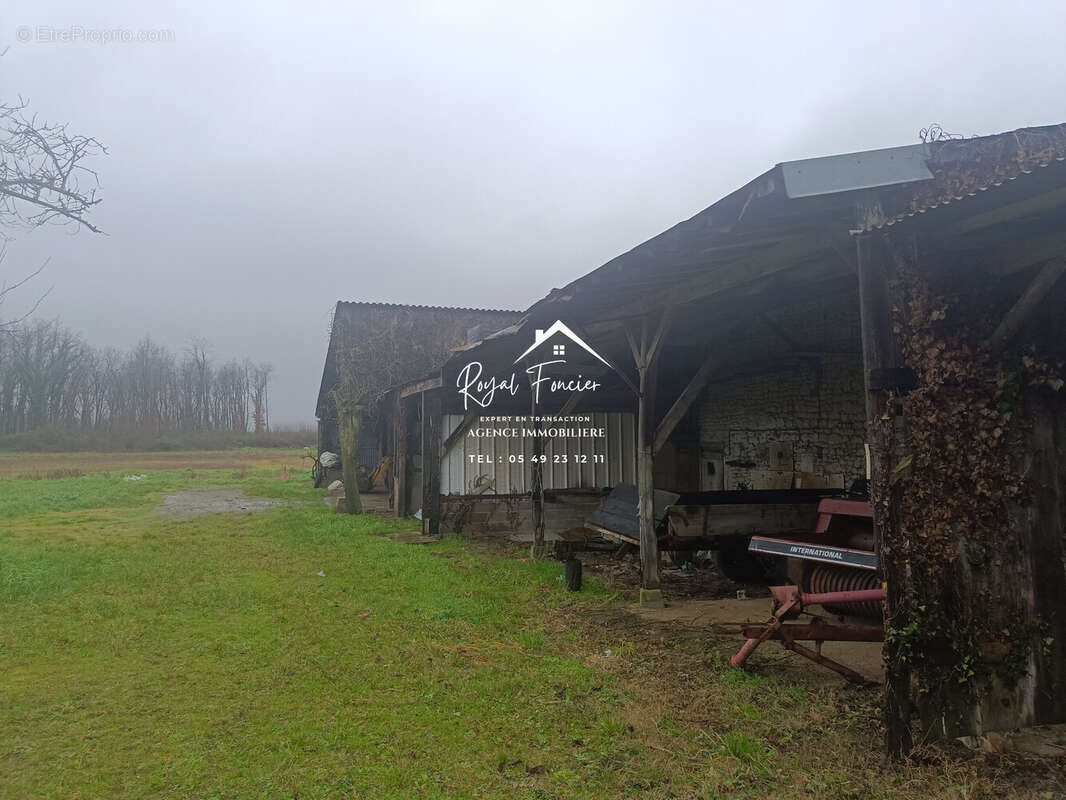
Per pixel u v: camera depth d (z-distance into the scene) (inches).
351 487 584.4
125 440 1859.0
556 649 206.4
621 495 315.6
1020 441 138.6
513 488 464.8
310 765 131.8
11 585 281.3
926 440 134.1
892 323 138.7
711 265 203.3
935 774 121.2
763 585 299.9
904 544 131.8
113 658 197.6
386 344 710.5
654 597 261.1
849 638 166.6
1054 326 137.7
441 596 270.4
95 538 432.5
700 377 273.6
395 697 166.2
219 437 2057.1
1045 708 138.1
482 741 141.6
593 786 122.6
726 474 396.8
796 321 332.8
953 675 132.0
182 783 124.9
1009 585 136.9
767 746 136.5
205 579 304.7
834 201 141.2
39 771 130.3
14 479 999.0
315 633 220.1
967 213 131.6
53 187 197.0
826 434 314.3
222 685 175.6
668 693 166.7
